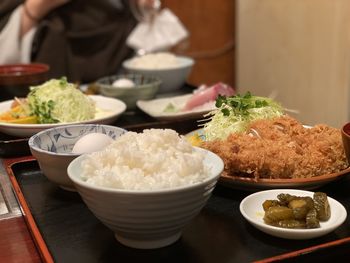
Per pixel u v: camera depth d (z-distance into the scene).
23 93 0.63
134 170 0.28
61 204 0.36
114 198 0.26
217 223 0.33
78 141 0.38
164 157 0.29
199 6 1.18
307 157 0.37
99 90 0.65
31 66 0.69
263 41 1.12
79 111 0.52
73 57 0.89
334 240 0.30
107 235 0.31
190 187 0.27
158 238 0.29
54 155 0.36
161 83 0.68
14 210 0.37
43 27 0.88
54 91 0.53
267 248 0.29
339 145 0.38
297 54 1.03
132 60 0.77
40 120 0.52
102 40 0.92
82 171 0.30
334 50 0.94
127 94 0.62
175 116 0.54
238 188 0.37
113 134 0.41
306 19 0.99
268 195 0.34
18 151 0.47
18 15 0.85
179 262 0.28
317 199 0.32
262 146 0.38
